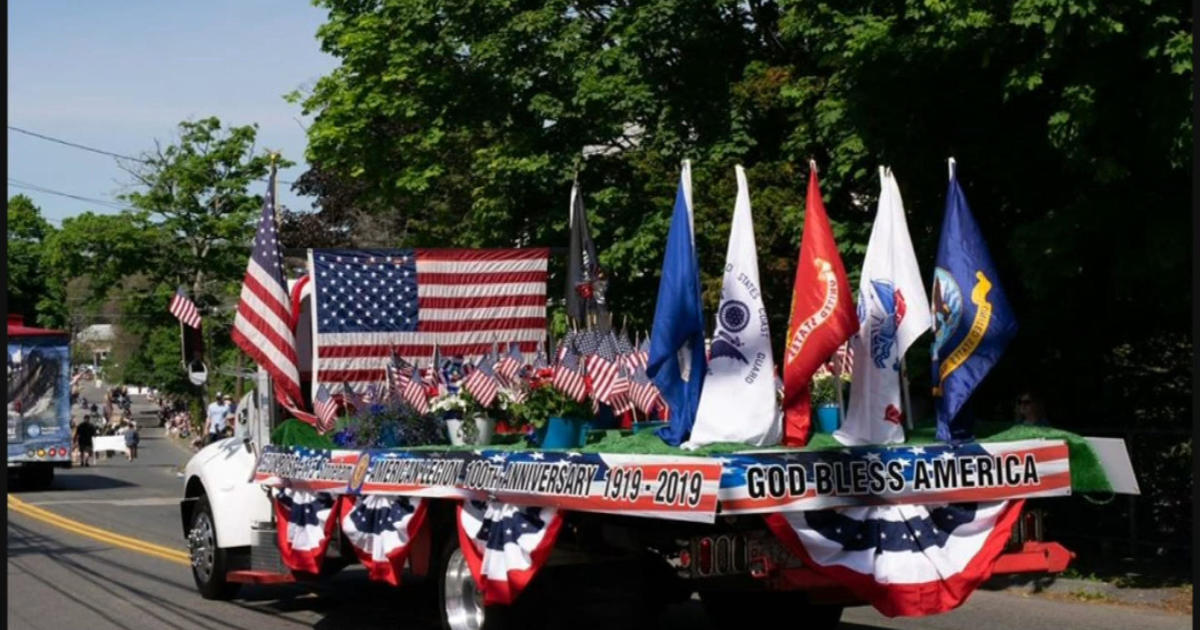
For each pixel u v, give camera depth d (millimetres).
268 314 12289
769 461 8180
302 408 12617
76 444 51188
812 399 10141
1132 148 13242
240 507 13039
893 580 8516
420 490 10031
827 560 8375
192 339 12469
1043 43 13281
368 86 24359
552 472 8812
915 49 14531
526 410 9641
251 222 54719
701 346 9023
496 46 22078
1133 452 15383
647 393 10359
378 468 10516
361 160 25734
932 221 15766
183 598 13805
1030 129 15242
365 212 36844
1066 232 13664
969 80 15094
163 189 54531
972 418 9328
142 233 53750
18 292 73250
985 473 8953
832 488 8375
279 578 12492
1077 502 16000
